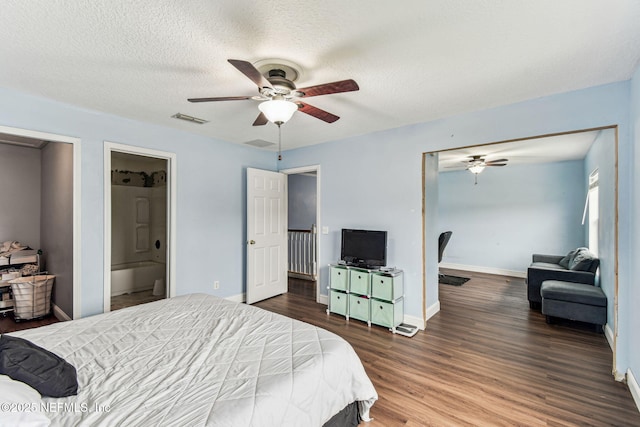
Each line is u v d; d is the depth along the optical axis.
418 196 3.51
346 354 1.74
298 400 1.36
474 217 6.85
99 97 2.70
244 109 2.98
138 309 2.32
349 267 3.81
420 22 1.67
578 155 5.16
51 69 2.19
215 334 1.86
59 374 1.30
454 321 3.71
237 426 1.12
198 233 3.92
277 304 4.41
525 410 2.03
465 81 2.39
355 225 4.08
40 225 4.59
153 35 1.78
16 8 1.52
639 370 2.07
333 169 4.30
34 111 2.68
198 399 1.24
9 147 4.36
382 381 2.38
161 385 1.34
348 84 1.91
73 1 1.48
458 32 1.76
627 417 1.96
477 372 2.52
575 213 5.74
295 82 2.40
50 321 3.61
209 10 1.56
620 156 2.37
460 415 1.98
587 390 2.26
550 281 3.98
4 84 2.44
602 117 2.45
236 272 4.40
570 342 3.10
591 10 1.55
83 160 2.96
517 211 6.33
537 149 4.68
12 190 4.38
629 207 2.32
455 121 3.20
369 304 3.58
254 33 1.76
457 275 6.38
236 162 4.41
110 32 1.75
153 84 2.44
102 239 3.10
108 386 1.33
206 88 2.51
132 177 5.62
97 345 1.73
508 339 3.17
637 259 2.14
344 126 3.62
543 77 2.32
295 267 6.23
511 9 1.55
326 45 1.89
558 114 2.63
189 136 3.81
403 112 3.11
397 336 3.27
